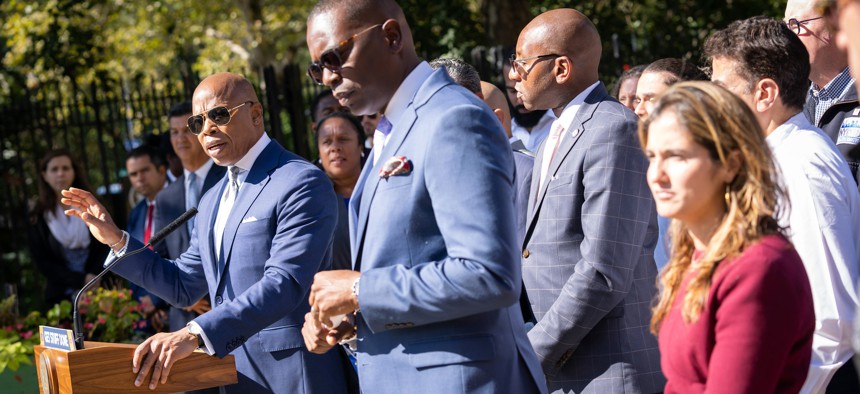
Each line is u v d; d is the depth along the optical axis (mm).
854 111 3406
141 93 10367
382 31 2424
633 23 11469
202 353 3039
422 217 2299
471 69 4184
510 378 2371
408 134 2355
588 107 3166
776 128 2711
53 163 6852
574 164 3080
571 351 3039
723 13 11320
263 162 3418
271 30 17906
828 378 2506
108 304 5285
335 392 3344
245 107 3412
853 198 2633
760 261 1757
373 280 2270
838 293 2504
